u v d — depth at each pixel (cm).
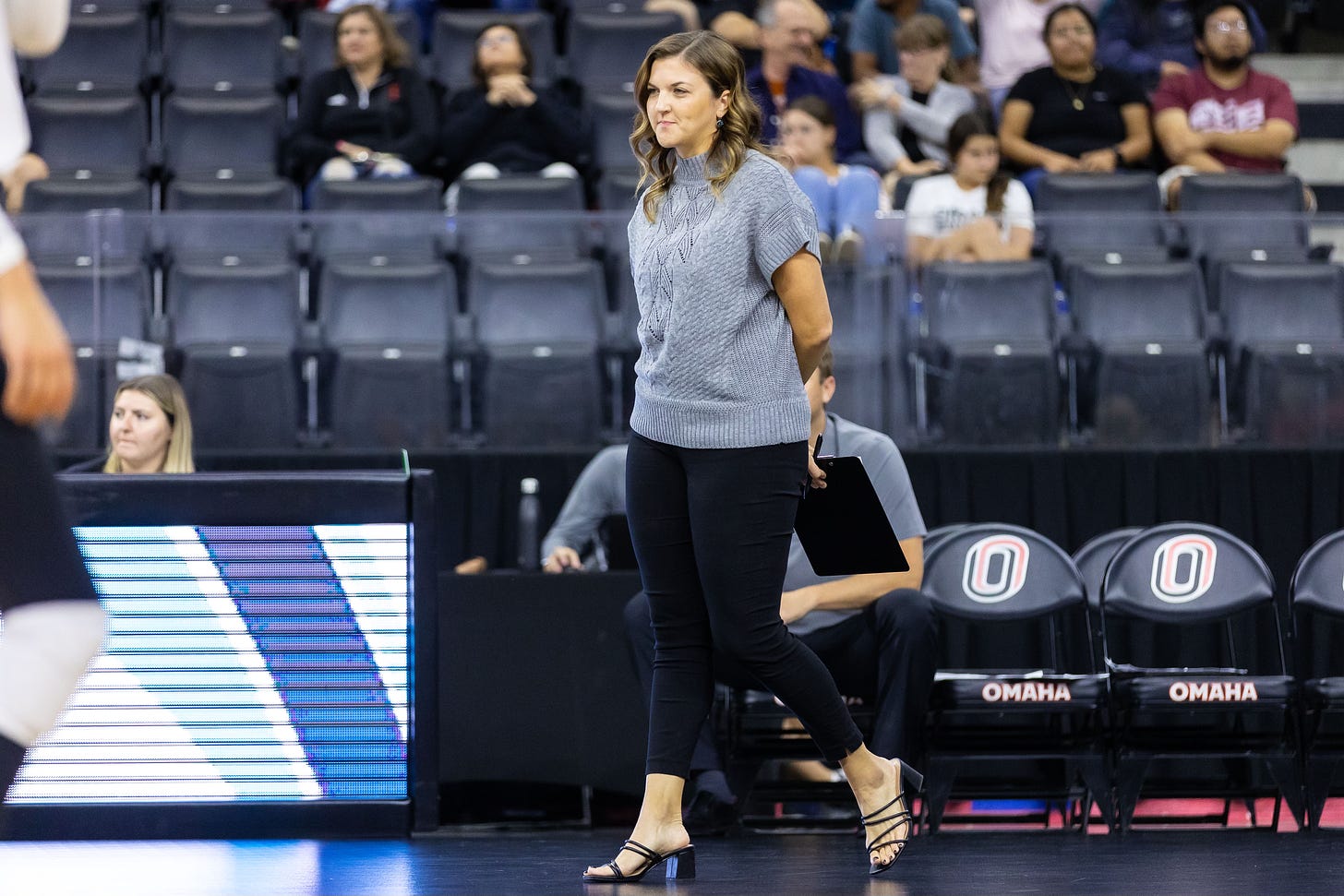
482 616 1253
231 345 1695
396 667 1058
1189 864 948
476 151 2359
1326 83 2936
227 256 1750
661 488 872
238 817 1046
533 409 1722
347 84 2380
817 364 880
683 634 888
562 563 1327
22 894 791
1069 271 1777
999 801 1352
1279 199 2233
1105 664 1263
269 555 1052
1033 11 2767
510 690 1249
